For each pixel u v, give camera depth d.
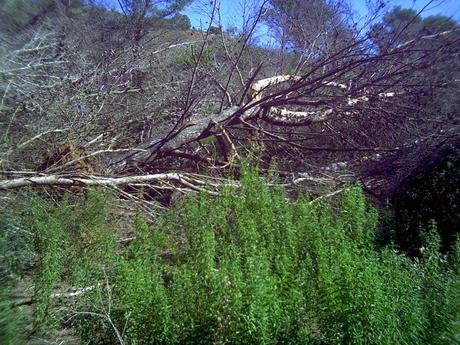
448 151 8.02
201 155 10.10
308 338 4.44
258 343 4.24
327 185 8.44
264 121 10.21
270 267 5.16
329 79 10.13
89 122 9.05
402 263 5.76
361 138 9.79
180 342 4.52
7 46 7.71
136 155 9.37
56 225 6.11
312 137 9.77
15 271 5.45
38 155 8.40
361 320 4.36
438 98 9.08
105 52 10.26
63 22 9.58
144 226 6.26
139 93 10.81
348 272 4.62
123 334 4.47
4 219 5.87
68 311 4.98
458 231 7.23
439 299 4.84
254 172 7.50
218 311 4.37
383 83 9.69
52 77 8.50
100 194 6.98
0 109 7.50
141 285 4.66
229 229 6.18
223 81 11.71
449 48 9.15
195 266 5.14
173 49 13.13
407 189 7.97
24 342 4.75
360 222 6.48
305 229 6.08
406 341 4.54
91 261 5.70
